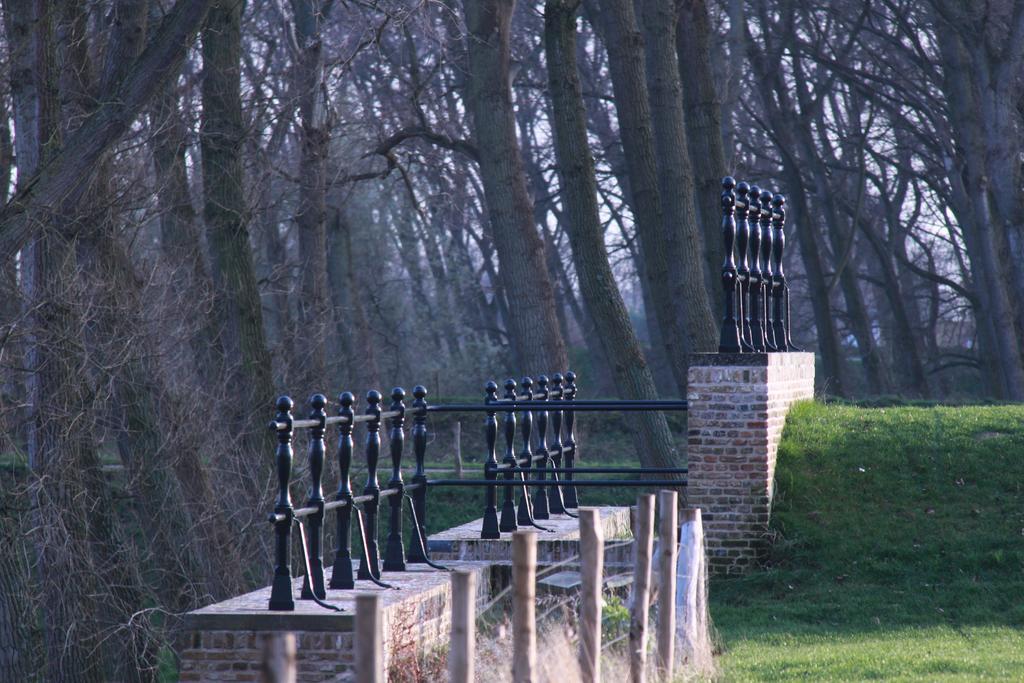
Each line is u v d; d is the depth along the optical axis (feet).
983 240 395.34
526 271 240.12
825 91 498.69
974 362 547.49
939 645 105.60
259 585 234.79
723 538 136.87
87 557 184.85
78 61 200.34
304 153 285.02
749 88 512.22
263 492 231.71
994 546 133.59
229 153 240.12
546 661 75.82
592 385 602.85
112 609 197.88
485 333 616.39
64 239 184.34
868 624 119.55
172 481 220.64
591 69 508.94
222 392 233.35
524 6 398.42
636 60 244.42
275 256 361.10
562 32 233.96
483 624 109.60
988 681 85.35
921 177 509.76
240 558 231.50
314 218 288.92
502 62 240.53
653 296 253.24
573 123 234.58
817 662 96.89
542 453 143.33
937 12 372.79
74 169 169.78
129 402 214.90
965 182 439.22
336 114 298.56
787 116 474.08
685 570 91.97
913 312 611.47
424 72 386.52
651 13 244.42
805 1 434.71
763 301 150.00
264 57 352.90
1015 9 364.79
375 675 51.96
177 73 223.10
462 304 586.86
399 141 313.32
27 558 190.39
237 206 241.14
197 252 243.81
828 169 510.58
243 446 236.02
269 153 293.64
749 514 136.46
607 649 87.81
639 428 237.86
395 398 114.73
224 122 239.09
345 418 103.71
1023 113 407.23
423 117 312.29
